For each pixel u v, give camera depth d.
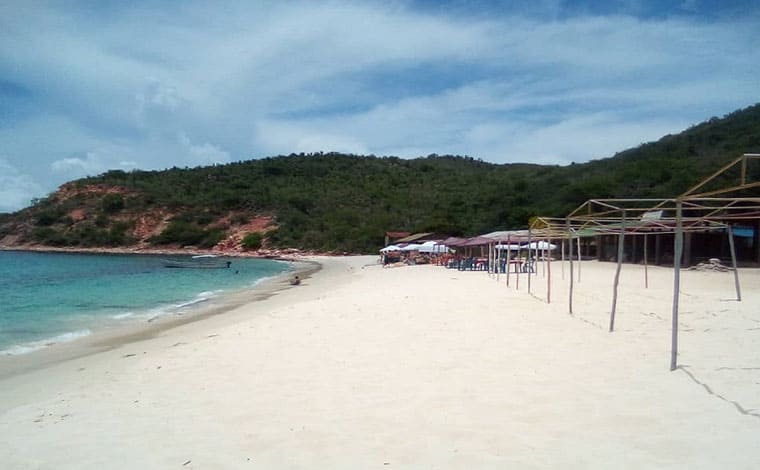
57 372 10.12
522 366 7.62
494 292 18.58
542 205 64.25
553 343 9.18
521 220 61.28
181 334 14.39
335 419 5.81
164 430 5.82
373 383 7.09
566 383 6.70
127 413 6.53
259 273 45.81
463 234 64.62
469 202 78.69
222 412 6.29
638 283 21.81
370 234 77.88
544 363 7.75
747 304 14.38
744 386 6.32
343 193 100.12
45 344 13.72
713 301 15.14
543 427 5.27
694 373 6.95
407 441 5.11
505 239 29.88
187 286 32.53
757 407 5.57
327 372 7.79
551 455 4.63
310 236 83.38
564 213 56.06
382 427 5.50
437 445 4.98
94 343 13.69
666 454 4.53
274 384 7.33
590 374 7.08
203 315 18.92
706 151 60.84
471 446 4.92
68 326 16.77
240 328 12.50
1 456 5.40
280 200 97.19
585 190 57.81
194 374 8.23
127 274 43.88
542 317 12.23
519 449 4.79
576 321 11.57
